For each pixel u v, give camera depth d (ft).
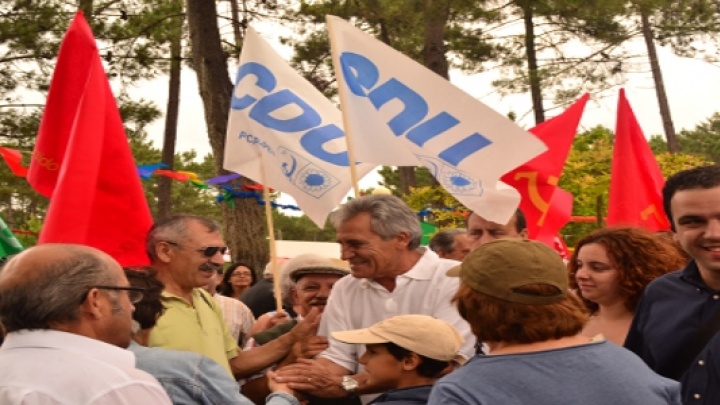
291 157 19.52
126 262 17.04
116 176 17.07
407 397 12.85
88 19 59.93
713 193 12.21
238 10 60.85
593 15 70.38
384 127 18.49
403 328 12.90
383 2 59.26
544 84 74.28
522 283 9.99
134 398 10.07
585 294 15.23
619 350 10.12
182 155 121.49
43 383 9.95
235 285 32.09
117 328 10.64
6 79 63.52
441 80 18.28
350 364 15.69
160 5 61.31
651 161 22.90
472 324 10.28
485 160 18.08
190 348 14.96
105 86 17.03
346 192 19.52
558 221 23.06
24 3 60.23
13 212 89.81
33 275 10.29
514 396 9.59
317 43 73.05
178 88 73.20
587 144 56.54
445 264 15.69
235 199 41.81
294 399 14.08
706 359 12.41
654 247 14.98
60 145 18.25
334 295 16.30
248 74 19.76
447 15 62.95
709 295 12.73
